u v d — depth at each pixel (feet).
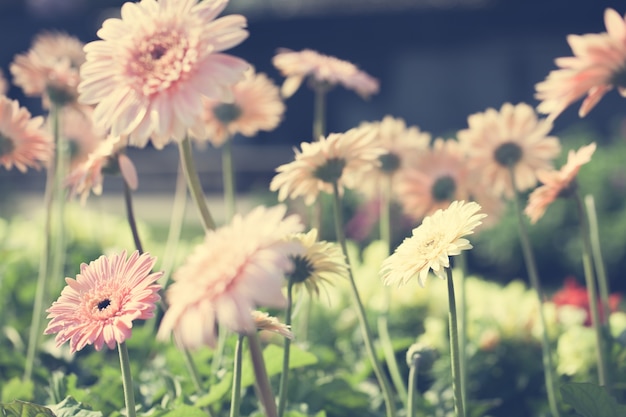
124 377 2.82
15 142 3.73
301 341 4.51
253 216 2.37
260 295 2.28
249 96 4.39
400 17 30.14
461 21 29.84
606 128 26.43
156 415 3.27
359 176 4.50
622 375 4.01
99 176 3.37
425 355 3.29
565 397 3.26
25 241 6.66
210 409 3.56
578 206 3.63
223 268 2.30
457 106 30.68
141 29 2.78
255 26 31.48
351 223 12.62
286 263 2.31
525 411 4.51
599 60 3.30
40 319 4.16
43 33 36.58
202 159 29.01
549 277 13.87
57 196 4.80
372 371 4.41
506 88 30.19
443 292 5.43
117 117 2.74
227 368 3.69
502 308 4.82
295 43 31.81
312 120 32.42
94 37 36.01
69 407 3.15
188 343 2.28
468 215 2.75
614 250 13.15
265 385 2.85
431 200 4.40
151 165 28.40
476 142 4.13
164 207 24.40
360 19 30.55
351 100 31.81
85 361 4.47
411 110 31.12
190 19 2.76
